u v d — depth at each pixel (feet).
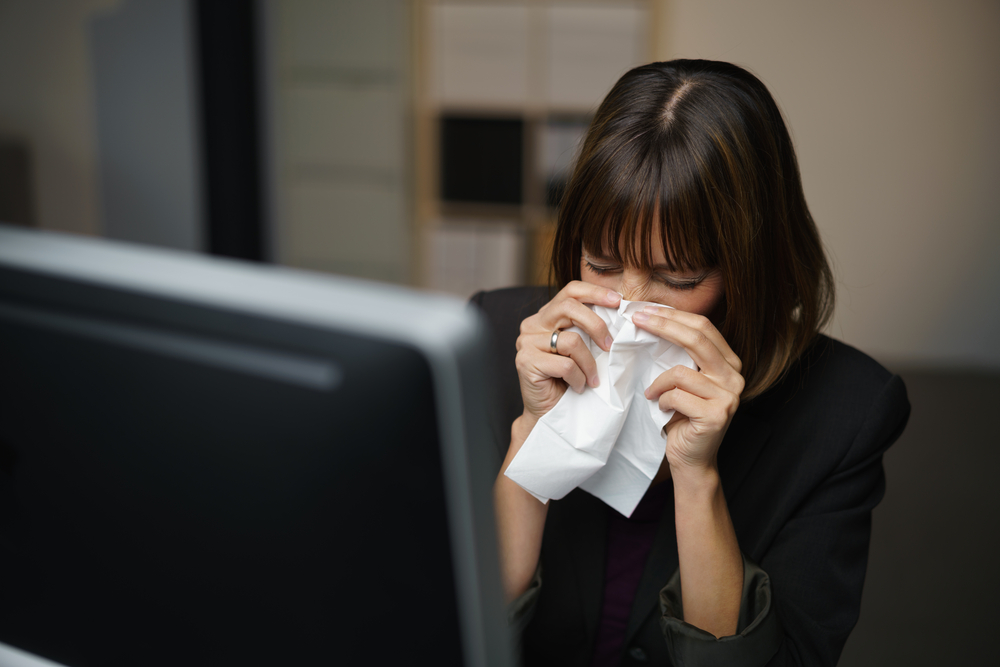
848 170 11.25
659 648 2.55
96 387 1.04
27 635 1.31
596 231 2.24
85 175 9.70
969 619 5.95
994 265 11.43
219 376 0.96
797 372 2.69
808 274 2.56
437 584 0.99
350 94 10.51
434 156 11.65
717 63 2.33
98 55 9.38
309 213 10.94
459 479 0.92
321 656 1.09
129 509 1.10
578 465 2.27
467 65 11.21
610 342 2.29
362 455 0.94
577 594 2.65
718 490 2.28
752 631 2.16
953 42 10.55
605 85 11.18
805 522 2.50
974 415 10.14
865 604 6.12
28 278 1.01
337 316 0.89
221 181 10.16
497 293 3.39
